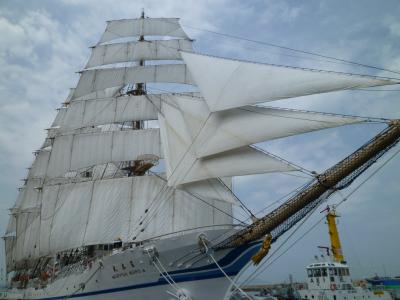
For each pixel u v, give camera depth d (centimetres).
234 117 1869
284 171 1717
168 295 1988
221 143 1844
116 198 3238
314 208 1666
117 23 4531
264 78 1752
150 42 4297
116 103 3925
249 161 1811
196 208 2839
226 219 2764
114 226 3128
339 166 1547
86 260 2805
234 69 1880
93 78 4162
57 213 3481
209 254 1872
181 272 1958
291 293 3544
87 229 3219
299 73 1672
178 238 1953
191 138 2053
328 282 3203
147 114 3828
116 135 3703
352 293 3169
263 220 1739
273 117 1762
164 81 4053
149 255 1994
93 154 3681
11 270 5731
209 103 1872
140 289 2095
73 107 4053
